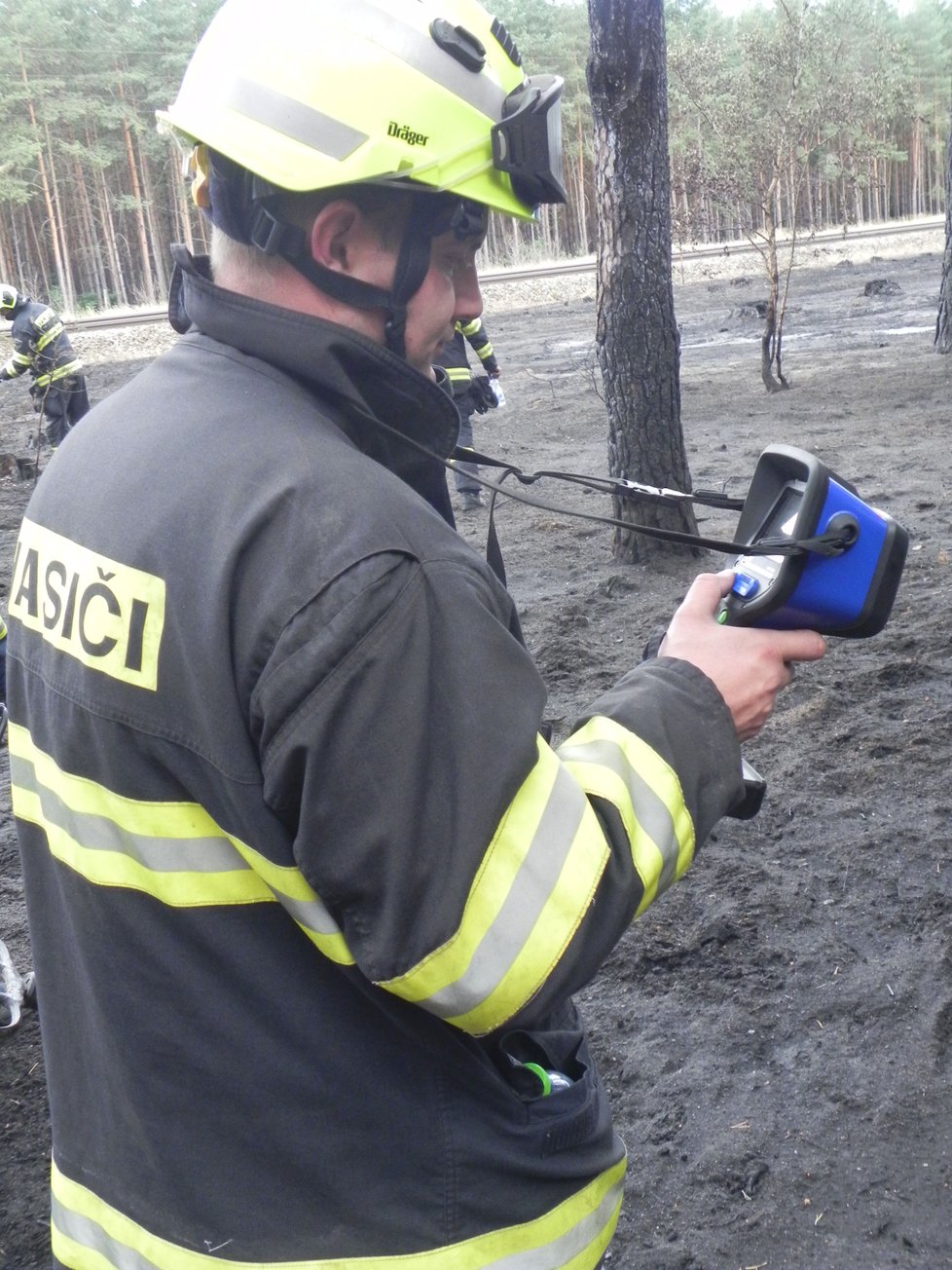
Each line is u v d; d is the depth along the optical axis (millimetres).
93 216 43531
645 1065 2596
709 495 1436
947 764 3703
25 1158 2529
